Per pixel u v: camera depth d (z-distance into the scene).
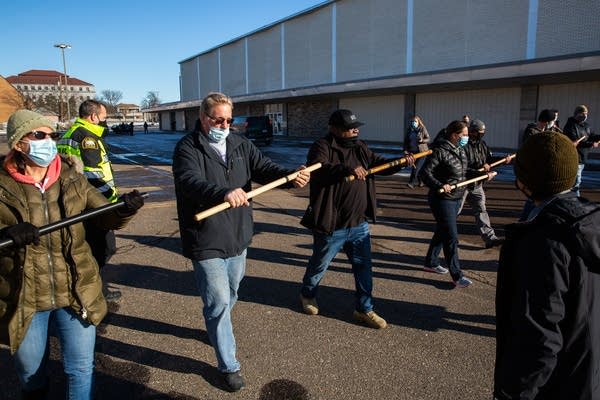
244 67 42.06
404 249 5.72
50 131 2.13
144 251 5.79
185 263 5.33
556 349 1.48
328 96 29.19
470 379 3.01
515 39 19.59
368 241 3.73
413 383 2.97
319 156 3.51
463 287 4.50
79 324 2.30
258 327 3.73
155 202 9.09
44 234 2.03
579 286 1.51
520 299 1.55
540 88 17.67
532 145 1.69
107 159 4.34
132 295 4.40
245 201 2.55
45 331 2.28
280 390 2.91
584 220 1.50
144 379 3.03
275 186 2.86
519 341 1.54
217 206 2.53
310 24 32.59
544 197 1.69
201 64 51.38
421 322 3.81
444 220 4.39
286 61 35.78
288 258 5.48
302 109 32.66
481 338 3.55
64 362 2.33
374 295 4.35
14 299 2.11
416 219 7.36
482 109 19.92
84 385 2.35
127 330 3.70
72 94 115.12
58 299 2.22
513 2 19.48
